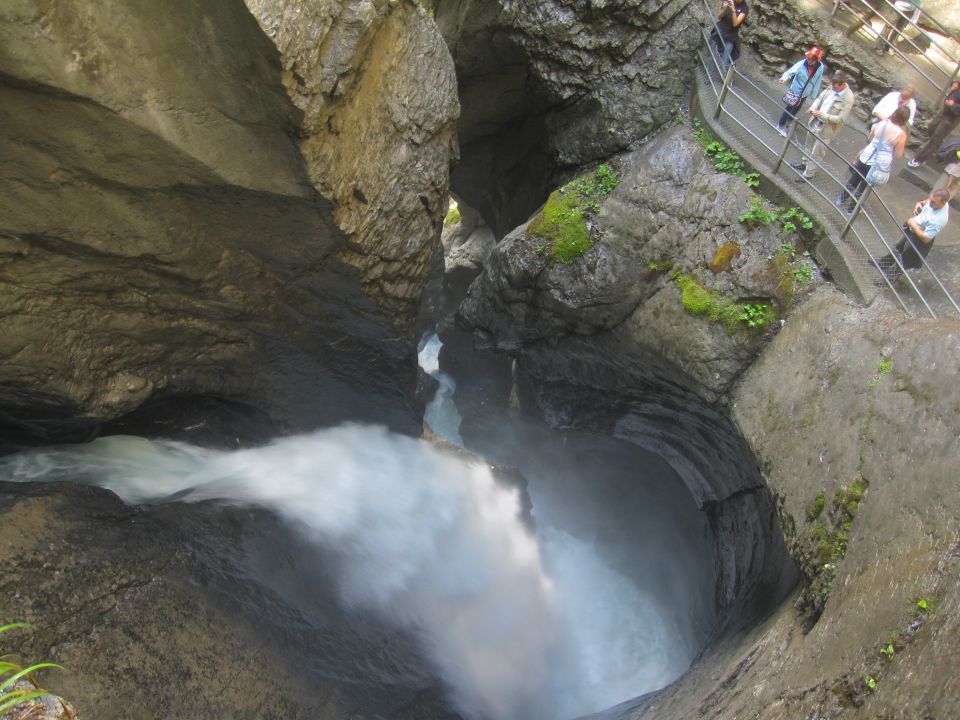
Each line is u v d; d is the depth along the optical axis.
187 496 7.94
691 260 9.30
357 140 7.37
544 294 10.76
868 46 11.21
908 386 6.16
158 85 5.67
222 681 6.47
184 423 8.72
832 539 6.21
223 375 8.62
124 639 6.04
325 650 7.59
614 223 10.25
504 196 14.28
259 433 9.57
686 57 10.87
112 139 5.79
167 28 5.46
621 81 10.94
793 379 7.99
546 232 10.62
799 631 6.09
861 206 8.14
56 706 4.39
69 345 6.86
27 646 5.52
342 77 6.59
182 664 6.29
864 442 6.37
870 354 6.95
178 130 5.96
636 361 10.42
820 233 8.55
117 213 6.35
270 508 8.47
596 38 10.80
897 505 5.57
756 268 8.77
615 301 10.15
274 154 6.54
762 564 9.13
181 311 7.65
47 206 5.96
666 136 10.51
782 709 5.31
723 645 8.16
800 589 6.79
